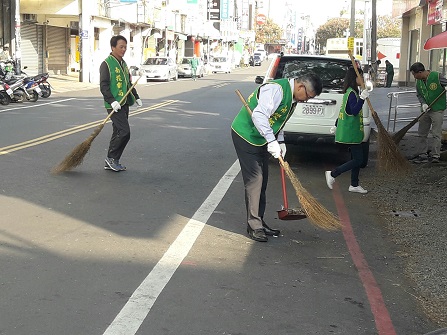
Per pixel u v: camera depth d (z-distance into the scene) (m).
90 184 8.02
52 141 11.34
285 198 6.01
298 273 5.21
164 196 7.58
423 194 8.22
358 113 7.88
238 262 5.38
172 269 5.10
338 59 9.98
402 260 5.68
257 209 6.00
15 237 5.75
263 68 79.25
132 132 13.12
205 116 17.06
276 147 5.50
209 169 9.42
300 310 4.46
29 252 5.36
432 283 5.10
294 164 10.39
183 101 22.03
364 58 38.94
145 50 47.31
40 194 7.37
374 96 25.95
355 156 8.12
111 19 36.72
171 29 54.00
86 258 5.27
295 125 9.62
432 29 26.72
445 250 5.88
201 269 5.14
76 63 39.50
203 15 69.62
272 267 5.31
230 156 10.65
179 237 5.95
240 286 4.84
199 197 7.62
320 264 5.47
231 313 4.33
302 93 5.66
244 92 27.61
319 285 4.96
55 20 35.19
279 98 5.56
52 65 36.50
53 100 21.22
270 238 6.13
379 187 8.73
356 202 7.87
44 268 4.99
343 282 5.07
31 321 4.04
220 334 4.00
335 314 4.43
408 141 12.52
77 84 30.81
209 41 70.06
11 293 4.47
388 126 14.04
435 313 4.56
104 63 8.57
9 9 29.67
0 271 4.88
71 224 6.23
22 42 32.56
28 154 9.90
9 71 22.33
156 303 4.41
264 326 4.16
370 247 6.03
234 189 8.15
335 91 9.57
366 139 9.58
